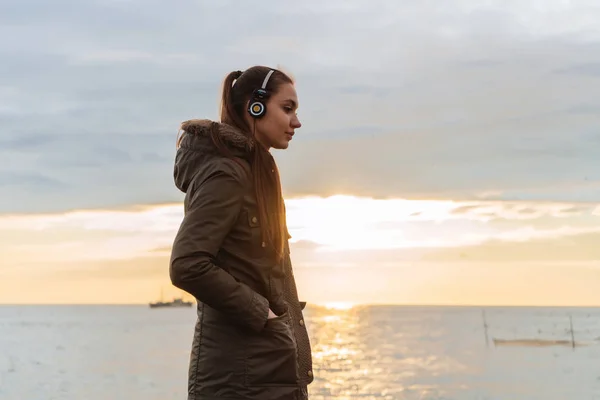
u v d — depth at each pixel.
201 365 2.77
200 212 2.66
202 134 2.82
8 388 44.44
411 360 70.75
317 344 99.75
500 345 99.94
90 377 51.88
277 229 2.82
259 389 2.69
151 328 191.25
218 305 2.63
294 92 2.98
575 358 74.81
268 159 2.84
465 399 39.34
